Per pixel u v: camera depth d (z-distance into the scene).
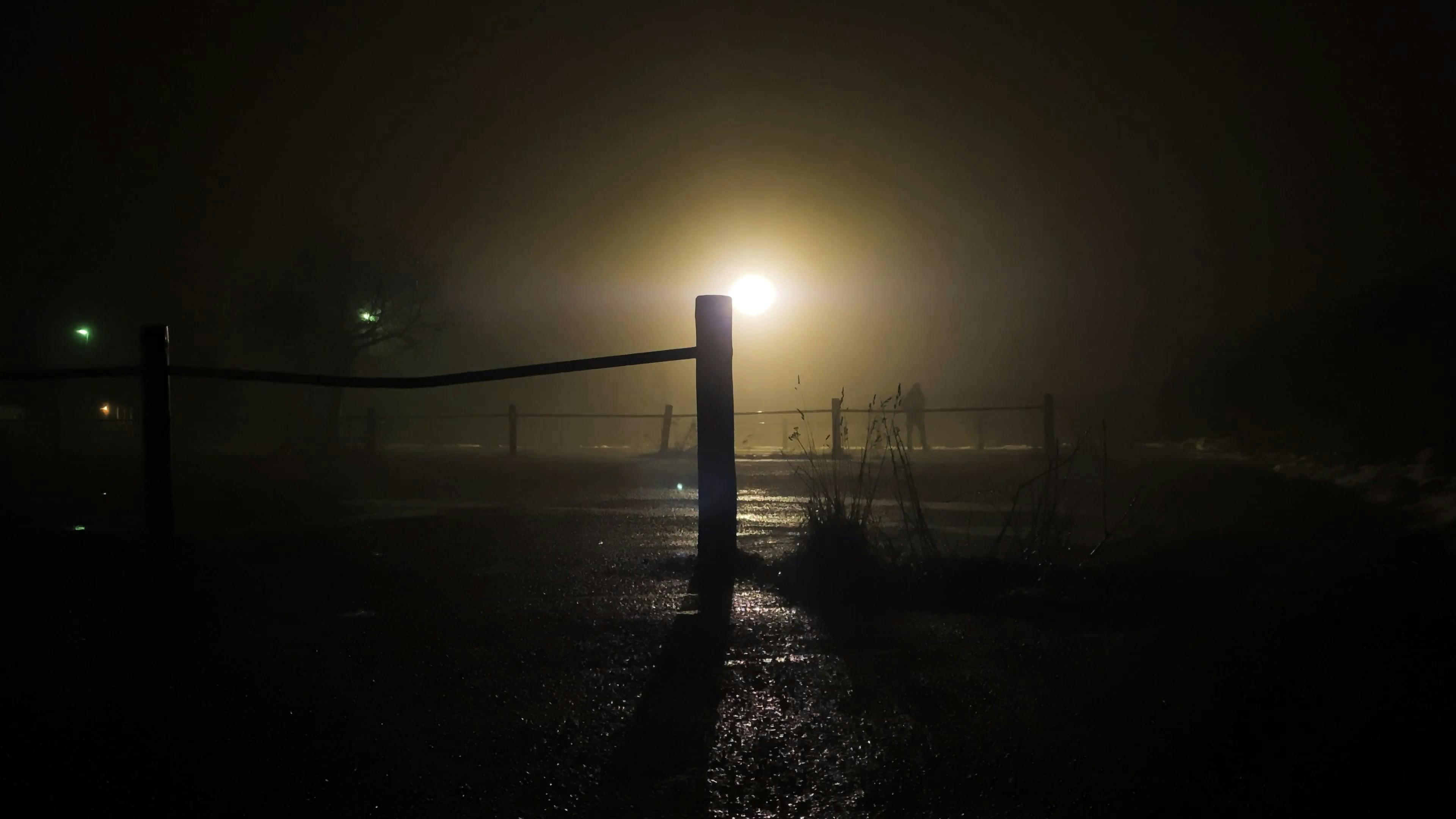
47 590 6.04
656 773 3.34
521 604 5.78
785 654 4.72
